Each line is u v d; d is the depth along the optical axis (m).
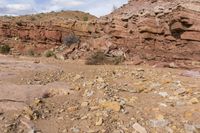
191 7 24.47
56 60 30.28
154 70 15.80
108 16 37.75
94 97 9.29
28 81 11.96
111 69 15.44
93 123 7.53
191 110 8.31
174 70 17.50
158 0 30.17
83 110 8.36
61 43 45.56
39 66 18.25
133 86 10.72
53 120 7.77
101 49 29.78
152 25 26.67
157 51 25.94
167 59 24.89
